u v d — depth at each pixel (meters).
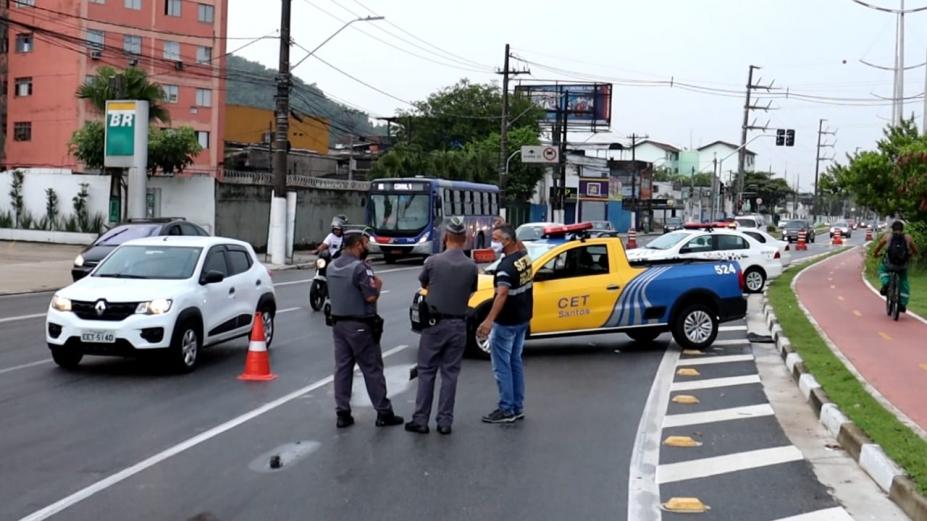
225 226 36.72
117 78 36.56
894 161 30.09
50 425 8.83
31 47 59.38
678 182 122.12
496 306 8.99
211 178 35.75
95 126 37.44
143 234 21.78
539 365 13.21
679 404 10.40
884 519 6.36
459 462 7.75
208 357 13.11
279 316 18.05
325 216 42.69
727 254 25.36
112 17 59.22
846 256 43.81
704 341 14.64
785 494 6.94
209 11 63.69
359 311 8.88
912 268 30.53
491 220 42.62
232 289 13.09
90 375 11.48
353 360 9.08
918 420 9.02
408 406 10.09
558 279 13.88
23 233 37.44
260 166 63.56
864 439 7.95
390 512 6.38
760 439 8.70
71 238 36.56
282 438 8.48
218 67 64.56
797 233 63.00
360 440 8.46
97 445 8.12
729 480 7.31
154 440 8.31
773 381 11.95
